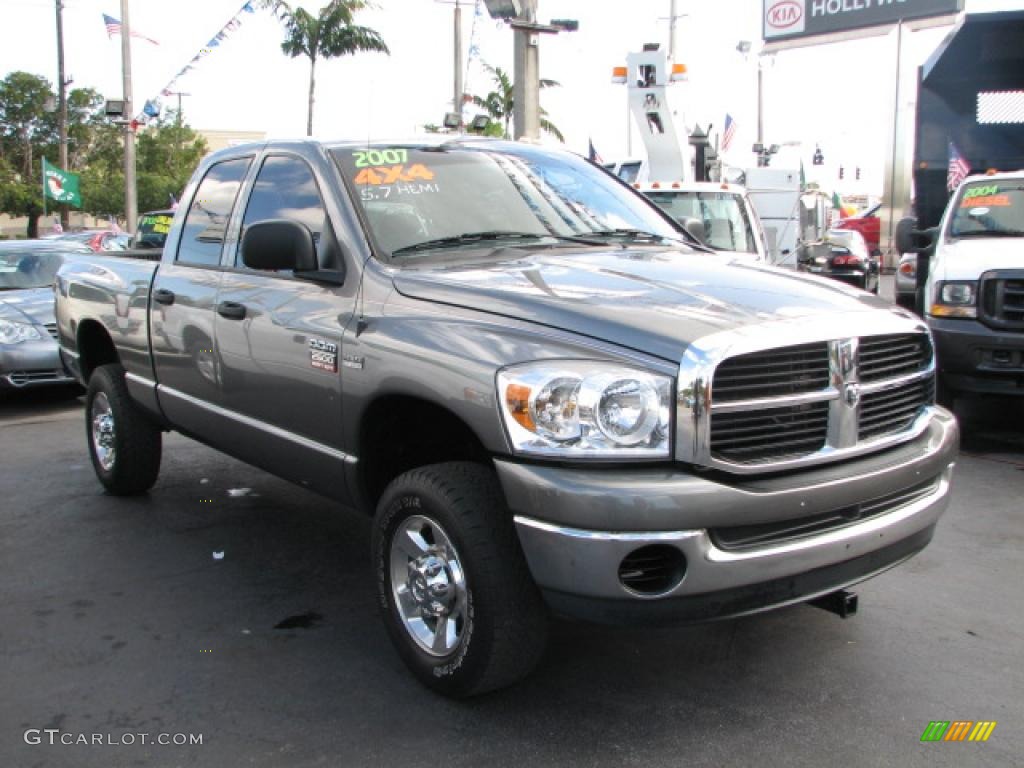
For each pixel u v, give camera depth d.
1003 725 3.30
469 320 3.33
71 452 7.43
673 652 3.86
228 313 4.50
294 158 4.45
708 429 2.90
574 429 2.94
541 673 3.69
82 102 54.19
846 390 3.21
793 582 3.10
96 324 6.11
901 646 3.91
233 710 3.45
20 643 4.00
